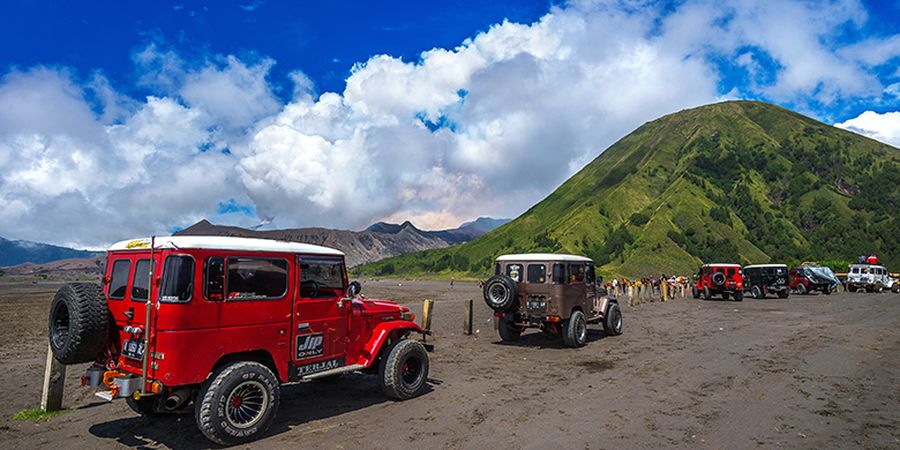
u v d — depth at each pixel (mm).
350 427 6758
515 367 10945
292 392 8711
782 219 177500
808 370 10547
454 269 188500
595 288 15500
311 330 7172
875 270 45188
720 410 7570
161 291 5734
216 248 6164
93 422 7066
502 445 6043
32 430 6734
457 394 8555
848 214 178625
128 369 6051
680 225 152875
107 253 6797
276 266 6812
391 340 8516
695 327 18344
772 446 6031
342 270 7832
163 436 6445
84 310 5852
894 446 6020
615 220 176750
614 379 9719
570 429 6656
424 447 5977
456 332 17094
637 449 5914
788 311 25266
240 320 6305
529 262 13867
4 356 13148
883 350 13062
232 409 6047
